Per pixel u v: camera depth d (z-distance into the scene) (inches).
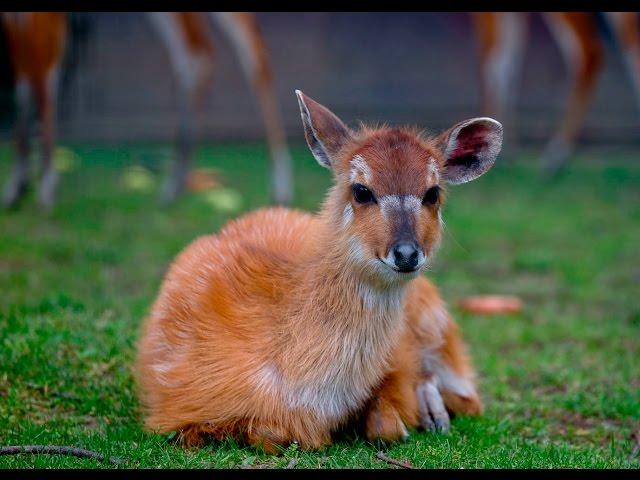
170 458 273.7
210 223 662.5
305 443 281.9
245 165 878.4
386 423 292.7
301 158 920.3
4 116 919.7
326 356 280.2
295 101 979.3
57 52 663.8
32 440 289.4
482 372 409.1
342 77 986.7
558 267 604.4
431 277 575.2
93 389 333.7
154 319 309.3
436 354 333.4
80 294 465.7
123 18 925.8
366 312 281.4
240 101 970.7
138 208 698.2
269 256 299.6
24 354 346.0
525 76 995.3
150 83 938.1
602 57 845.8
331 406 285.0
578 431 341.7
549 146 959.0
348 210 283.7
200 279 302.8
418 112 994.7
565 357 431.5
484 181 844.0
